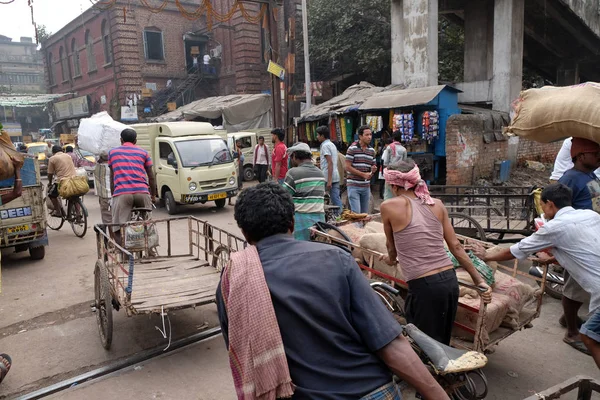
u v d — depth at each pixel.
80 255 7.80
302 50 25.36
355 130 13.23
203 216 10.98
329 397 1.58
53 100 37.78
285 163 9.80
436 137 11.54
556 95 4.01
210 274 4.92
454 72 19.77
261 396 1.54
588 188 4.16
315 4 21.36
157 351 4.27
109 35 28.36
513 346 4.23
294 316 1.60
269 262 1.69
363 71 21.64
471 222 6.48
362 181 7.46
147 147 12.40
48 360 4.18
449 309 3.17
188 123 12.39
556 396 2.46
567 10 13.98
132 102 27.59
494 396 3.45
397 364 1.63
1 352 4.35
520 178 12.18
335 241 4.42
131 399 3.53
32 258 7.50
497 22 12.57
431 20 12.65
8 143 4.36
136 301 4.11
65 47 35.28
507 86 12.60
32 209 7.03
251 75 27.50
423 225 3.16
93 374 3.87
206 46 30.16
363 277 1.75
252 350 1.56
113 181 6.54
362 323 1.66
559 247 3.54
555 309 5.02
